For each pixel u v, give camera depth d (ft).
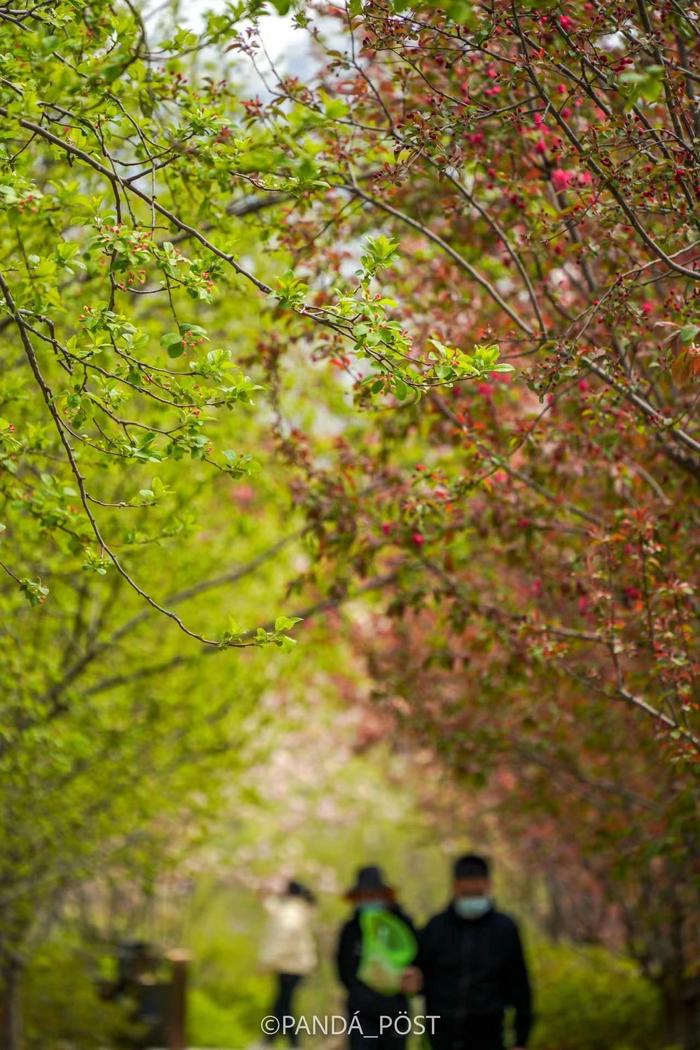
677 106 26.40
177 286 23.97
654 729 31.53
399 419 38.22
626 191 26.68
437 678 58.29
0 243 36.40
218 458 50.31
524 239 29.99
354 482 39.65
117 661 57.72
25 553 45.91
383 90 36.52
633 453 36.17
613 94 31.86
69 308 39.63
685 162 26.50
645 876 53.98
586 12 27.78
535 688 43.37
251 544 60.64
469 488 32.53
